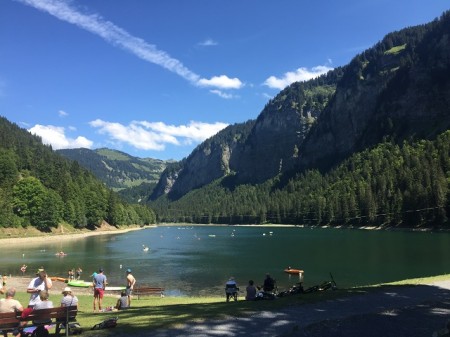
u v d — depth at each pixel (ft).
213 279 201.36
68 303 66.13
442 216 476.54
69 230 608.60
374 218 603.26
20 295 136.87
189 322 58.90
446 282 104.99
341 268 219.61
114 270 237.04
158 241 503.61
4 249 386.73
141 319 63.67
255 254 316.81
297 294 91.81
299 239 469.57
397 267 214.28
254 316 63.16
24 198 547.90
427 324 59.41
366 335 53.31
